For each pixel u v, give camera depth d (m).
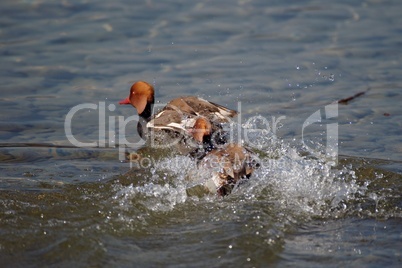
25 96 16.53
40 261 8.56
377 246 9.00
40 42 19.97
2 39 20.12
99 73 17.92
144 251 8.85
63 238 9.08
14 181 11.45
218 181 10.79
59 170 12.21
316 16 21.97
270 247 8.89
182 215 9.94
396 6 22.77
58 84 17.30
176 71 17.89
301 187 10.86
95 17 21.88
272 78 17.36
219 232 9.32
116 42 20.02
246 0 23.27
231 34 20.59
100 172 12.12
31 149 13.49
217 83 17.05
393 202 10.38
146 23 21.42
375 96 16.17
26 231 9.27
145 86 15.21
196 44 19.83
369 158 12.51
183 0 23.23
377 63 18.33
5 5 22.62
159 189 10.78
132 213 9.94
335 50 19.25
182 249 8.88
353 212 10.06
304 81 17.16
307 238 9.23
